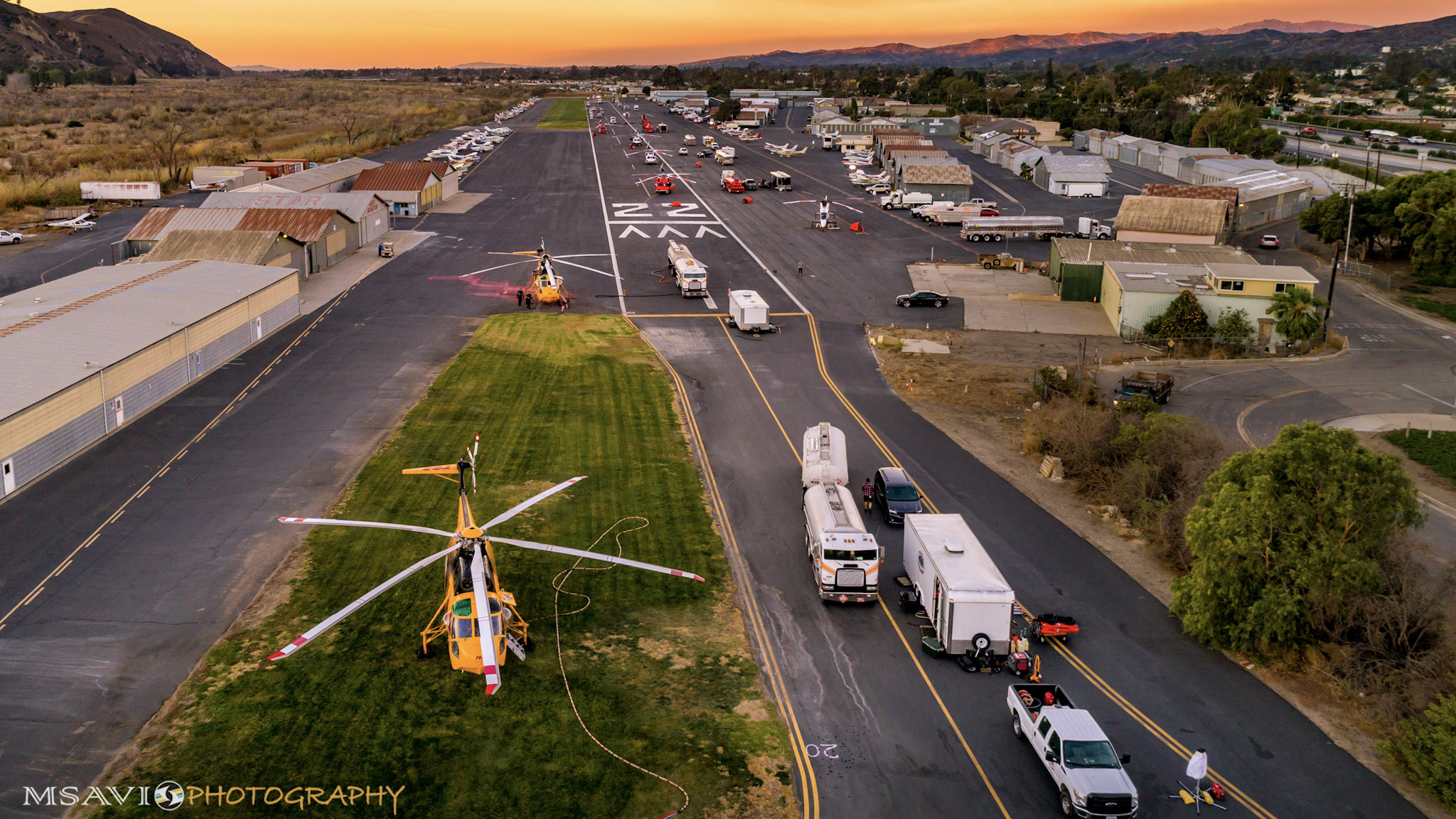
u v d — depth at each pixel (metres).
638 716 26.52
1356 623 29.00
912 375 58.78
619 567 34.81
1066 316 73.44
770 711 26.95
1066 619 30.92
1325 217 93.69
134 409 48.22
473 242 96.44
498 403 51.75
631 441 46.91
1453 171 88.31
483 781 23.80
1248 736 26.28
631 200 122.44
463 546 27.91
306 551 35.16
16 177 121.62
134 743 25.03
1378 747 25.62
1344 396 55.50
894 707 27.33
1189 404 53.91
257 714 26.22
